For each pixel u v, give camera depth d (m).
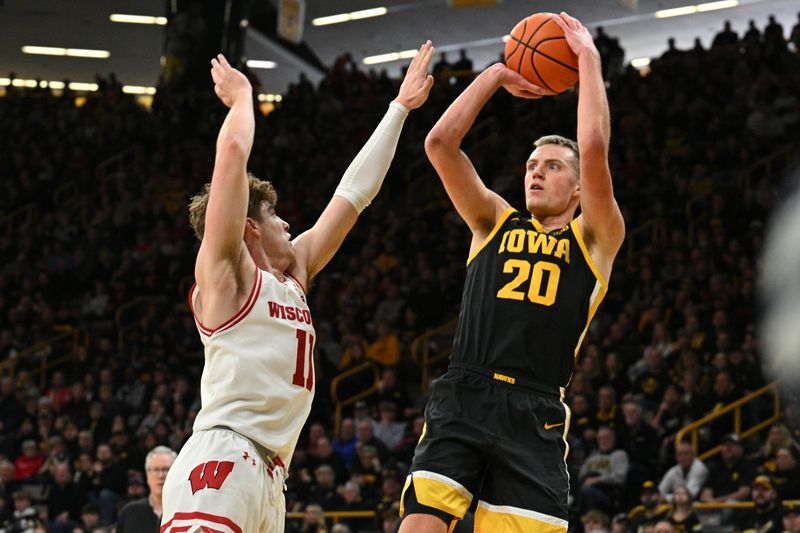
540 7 32.25
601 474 14.95
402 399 18.89
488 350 4.98
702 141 24.88
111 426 19.22
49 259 26.23
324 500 15.50
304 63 37.84
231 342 4.43
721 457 15.66
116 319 23.64
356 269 23.70
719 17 32.81
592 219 5.02
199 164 28.39
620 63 28.36
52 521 16.25
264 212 4.76
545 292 5.00
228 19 30.92
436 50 36.91
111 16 34.19
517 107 28.69
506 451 4.82
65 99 33.19
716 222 21.72
